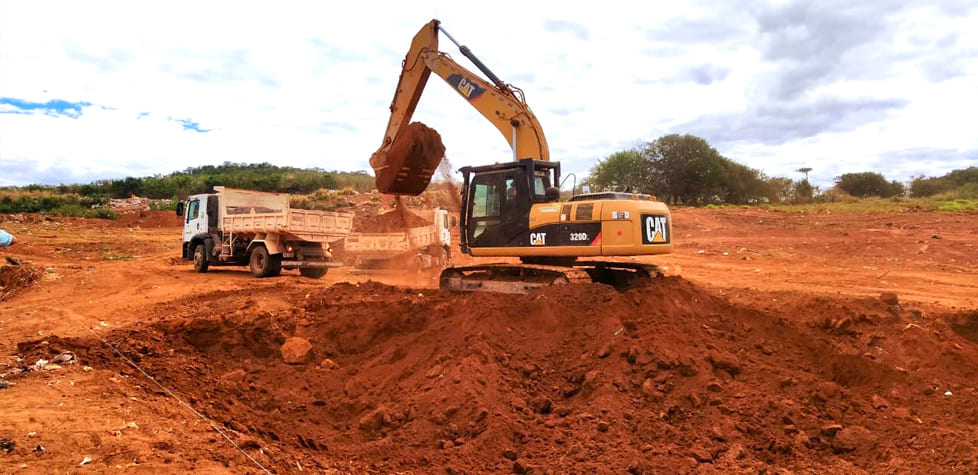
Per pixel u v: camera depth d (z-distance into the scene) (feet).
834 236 79.46
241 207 66.85
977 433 21.27
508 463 20.22
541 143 37.47
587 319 28.94
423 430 22.36
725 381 24.45
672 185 146.20
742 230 90.58
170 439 19.40
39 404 21.52
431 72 43.42
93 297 48.29
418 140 37.55
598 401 23.29
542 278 34.19
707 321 30.19
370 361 30.68
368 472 19.66
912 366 27.55
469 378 24.52
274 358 32.42
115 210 147.33
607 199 33.81
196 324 33.12
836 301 35.81
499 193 36.11
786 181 154.51
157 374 27.53
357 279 59.21
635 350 25.62
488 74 39.88
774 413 22.36
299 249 60.85
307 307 37.50
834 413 23.04
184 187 182.80
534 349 27.94
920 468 19.24
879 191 154.30
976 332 32.32
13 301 47.62
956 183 148.36
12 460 16.66
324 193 150.10
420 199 76.38
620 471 18.60
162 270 63.26
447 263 70.90
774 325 30.37
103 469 16.57
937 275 54.80
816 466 19.81
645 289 31.14
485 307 30.78
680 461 19.30
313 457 20.72
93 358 28.35
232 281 57.00
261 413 25.52
